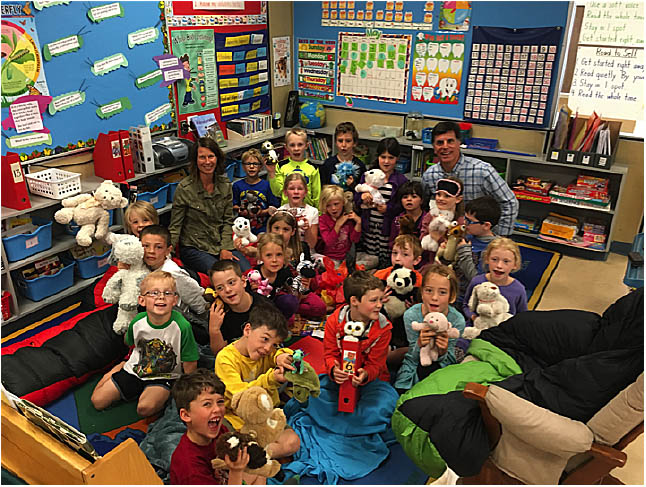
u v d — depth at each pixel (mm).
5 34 3170
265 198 4145
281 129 5539
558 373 1924
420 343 2529
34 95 3400
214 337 2680
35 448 1685
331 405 2473
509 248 2723
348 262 3953
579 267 4227
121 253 2801
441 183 3381
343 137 4211
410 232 3604
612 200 4406
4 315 3217
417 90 5082
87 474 1525
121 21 3859
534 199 4496
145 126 4238
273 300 3127
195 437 1857
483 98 4754
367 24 5141
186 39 4430
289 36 5605
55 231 3680
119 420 2496
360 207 3959
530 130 4609
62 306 3564
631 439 1722
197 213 3717
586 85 4277
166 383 2508
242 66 5074
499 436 1904
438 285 2518
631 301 2139
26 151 3430
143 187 4062
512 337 2498
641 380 1628
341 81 5492
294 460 2264
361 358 2432
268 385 2322
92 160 3869
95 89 3781
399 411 2232
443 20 4727
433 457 2055
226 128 5055
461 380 2232
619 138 4219
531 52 4406
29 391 2508
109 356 2801
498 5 4438
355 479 2186
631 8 3926
